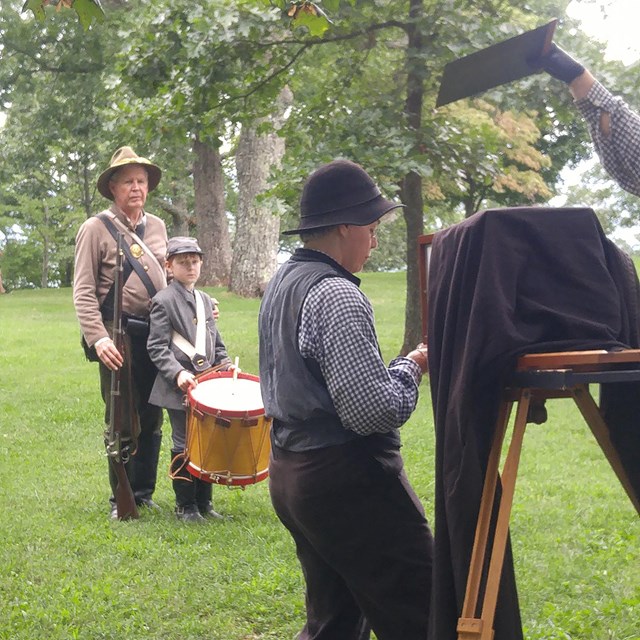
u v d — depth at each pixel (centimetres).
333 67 1325
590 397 287
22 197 5456
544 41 289
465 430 276
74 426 1006
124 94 1279
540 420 294
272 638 448
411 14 1179
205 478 596
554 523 613
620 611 450
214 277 3050
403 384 317
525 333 273
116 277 611
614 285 282
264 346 343
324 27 534
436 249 299
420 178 1303
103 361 611
